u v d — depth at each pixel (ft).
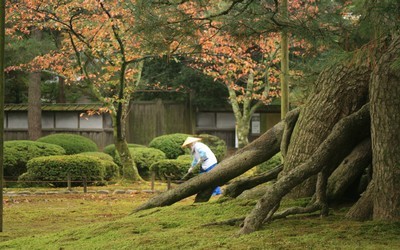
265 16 27.43
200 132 97.14
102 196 49.93
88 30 58.08
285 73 34.50
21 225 30.30
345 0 26.68
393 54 18.51
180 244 17.48
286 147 25.36
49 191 54.13
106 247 18.31
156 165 66.23
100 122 96.48
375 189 18.79
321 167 19.97
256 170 63.57
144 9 26.91
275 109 95.76
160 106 95.45
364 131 21.84
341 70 23.04
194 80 93.45
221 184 27.84
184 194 27.84
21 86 103.96
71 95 110.42
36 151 66.49
